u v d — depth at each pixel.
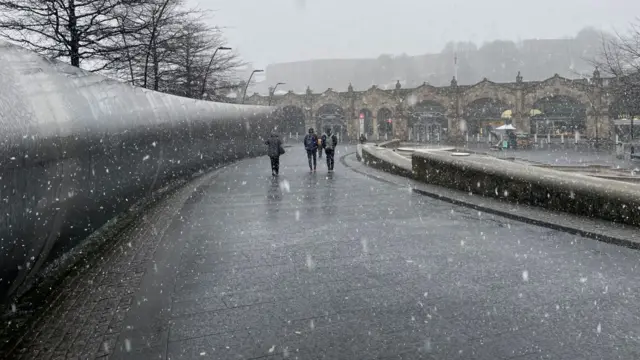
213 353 3.84
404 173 16.16
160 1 17.28
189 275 5.85
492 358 3.71
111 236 8.16
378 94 74.69
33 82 5.30
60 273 6.01
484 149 52.62
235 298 5.05
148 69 22.97
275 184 15.27
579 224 7.92
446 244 7.17
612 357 3.70
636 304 4.70
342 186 14.35
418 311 4.64
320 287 5.35
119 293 5.25
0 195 4.04
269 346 3.96
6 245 4.25
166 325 4.39
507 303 4.79
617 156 37.59
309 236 7.81
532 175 9.90
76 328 4.35
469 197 11.20
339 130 78.62
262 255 6.70
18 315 4.67
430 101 72.12
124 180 8.72
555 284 5.30
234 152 28.39
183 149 15.87
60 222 5.71
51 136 5.20
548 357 3.71
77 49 13.91
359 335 4.14
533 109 64.88
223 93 39.69
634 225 7.68
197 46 28.11
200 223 9.09
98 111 7.32
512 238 7.47
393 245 7.16
